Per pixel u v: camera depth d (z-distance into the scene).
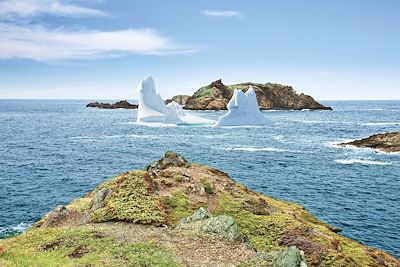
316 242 22.36
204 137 100.88
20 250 17.25
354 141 85.56
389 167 60.34
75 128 126.69
